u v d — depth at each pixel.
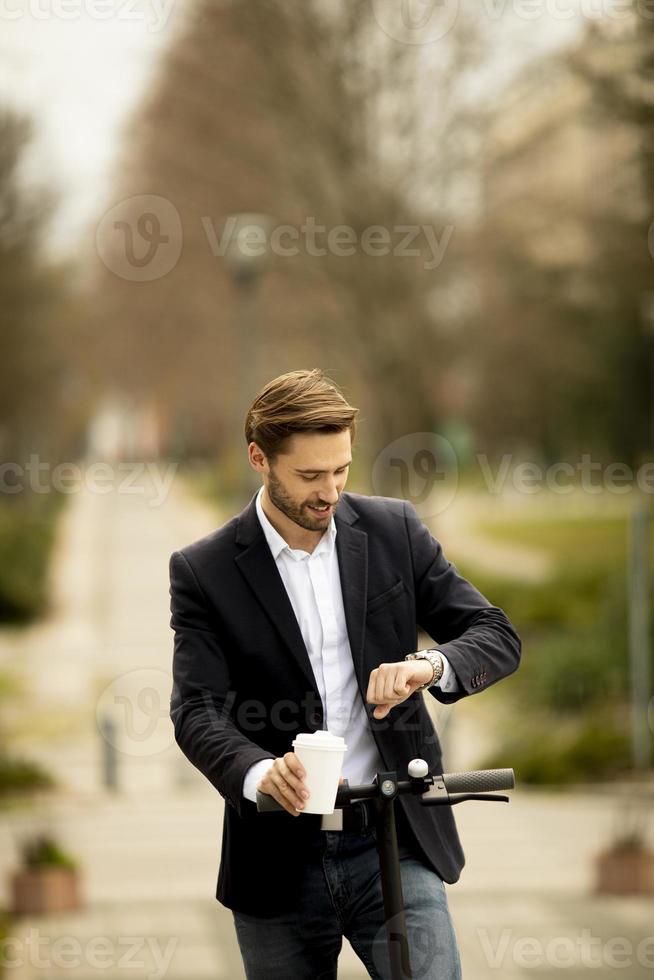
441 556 5.12
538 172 36.53
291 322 40.31
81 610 39.66
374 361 39.53
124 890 12.80
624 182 24.44
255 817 4.88
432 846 4.92
